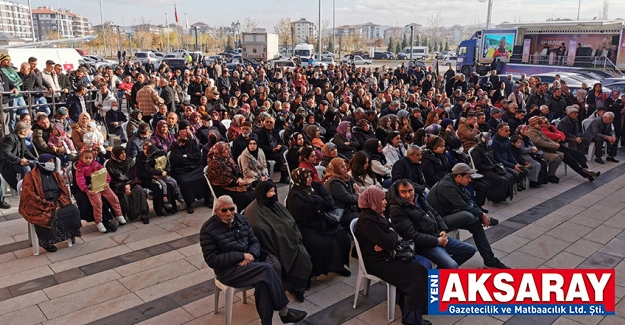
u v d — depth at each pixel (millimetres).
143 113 11406
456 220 5891
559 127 11398
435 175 7520
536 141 9898
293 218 5328
